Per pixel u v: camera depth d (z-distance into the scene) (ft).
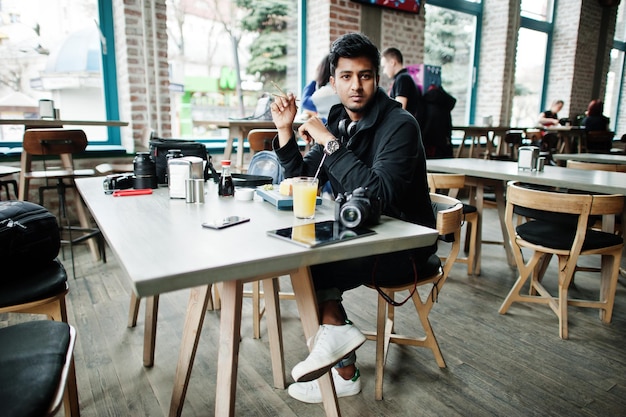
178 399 4.74
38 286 4.38
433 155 14.98
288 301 8.20
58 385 2.89
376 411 5.13
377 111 4.98
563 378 5.82
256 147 11.26
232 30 16.40
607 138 22.07
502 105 23.45
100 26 13.20
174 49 15.23
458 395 5.44
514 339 6.86
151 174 5.52
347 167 4.63
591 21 27.12
